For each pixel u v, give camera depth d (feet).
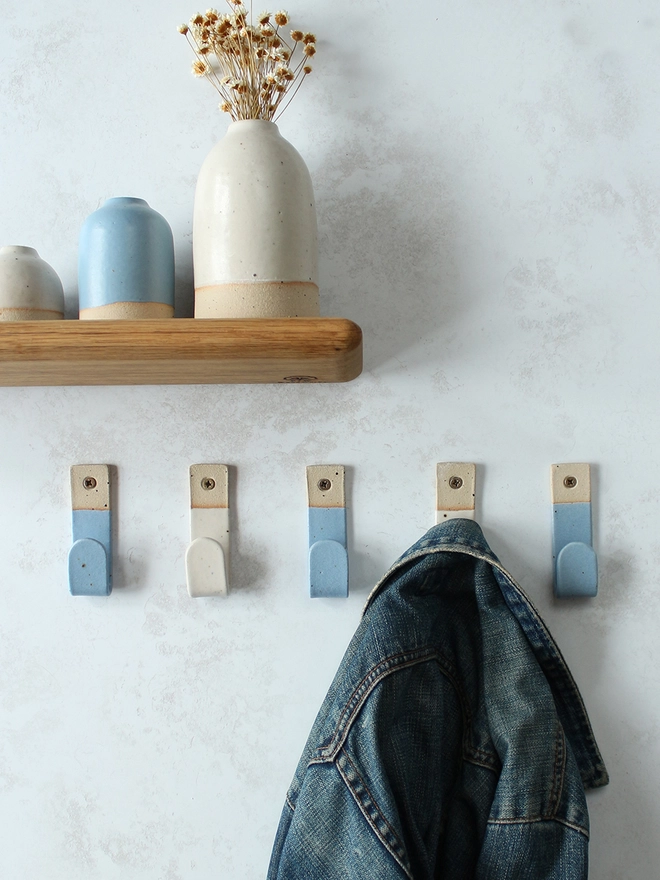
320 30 2.38
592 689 2.43
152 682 2.41
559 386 2.42
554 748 2.10
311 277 2.06
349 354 1.91
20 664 2.40
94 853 2.39
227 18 2.17
